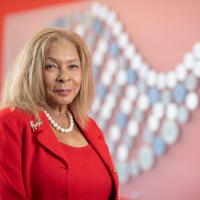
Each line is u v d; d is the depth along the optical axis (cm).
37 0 548
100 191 199
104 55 475
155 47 434
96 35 484
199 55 399
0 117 191
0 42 597
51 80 196
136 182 450
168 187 425
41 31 201
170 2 423
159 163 431
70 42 204
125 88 456
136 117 445
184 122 410
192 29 407
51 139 192
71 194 188
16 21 577
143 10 445
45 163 185
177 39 418
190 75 405
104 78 473
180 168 416
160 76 426
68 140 203
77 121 214
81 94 214
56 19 526
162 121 425
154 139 432
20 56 199
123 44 459
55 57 196
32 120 193
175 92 414
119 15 466
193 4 406
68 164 188
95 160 203
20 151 186
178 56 416
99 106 477
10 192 182
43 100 199
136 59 448
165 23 427
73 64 202
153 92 431
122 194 460
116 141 464
